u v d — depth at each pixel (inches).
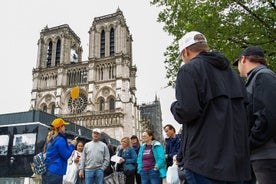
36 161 301.9
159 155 391.9
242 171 117.4
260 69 185.2
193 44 145.8
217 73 131.6
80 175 432.8
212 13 548.4
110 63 3169.3
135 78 3511.3
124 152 465.7
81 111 3051.2
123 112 2910.9
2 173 765.9
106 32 3400.6
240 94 131.9
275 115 157.6
